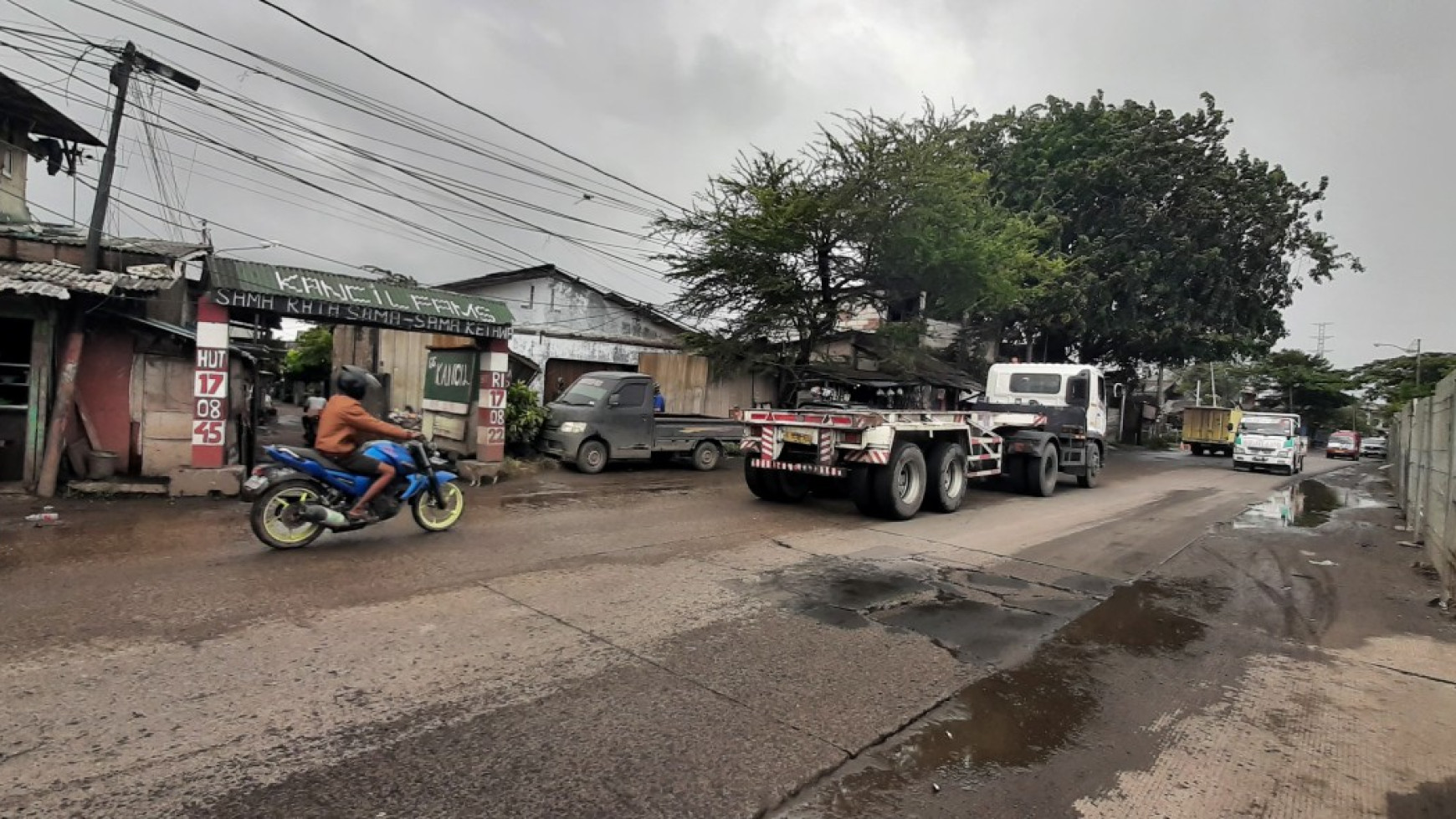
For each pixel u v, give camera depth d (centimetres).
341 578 580
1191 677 476
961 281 1831
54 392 930
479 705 376
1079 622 582
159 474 1021
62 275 891
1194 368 6944
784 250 1723
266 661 415
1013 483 1363
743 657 464
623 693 402
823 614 561
